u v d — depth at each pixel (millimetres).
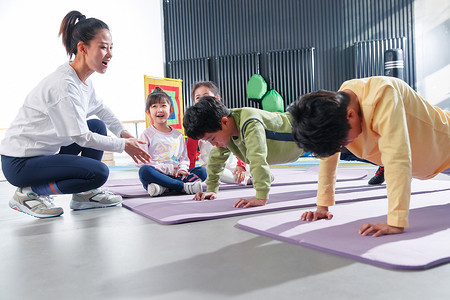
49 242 1377
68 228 1596
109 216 1812
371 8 6383
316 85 6621
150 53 7098
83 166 1870
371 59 6344
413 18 6230
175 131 2771
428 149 1354
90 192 2076
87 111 2154
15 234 1540
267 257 1061
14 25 7117
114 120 2350
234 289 849
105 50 1835
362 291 806
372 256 984
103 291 882
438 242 1075
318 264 984
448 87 6160
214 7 6977
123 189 2766
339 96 1060
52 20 7109
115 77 7113
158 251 1179
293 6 6660
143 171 2336
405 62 6270
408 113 1262
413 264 915
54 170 1845
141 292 862
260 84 6551
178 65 7121
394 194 1149
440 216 1400
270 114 1923
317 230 1270
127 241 1323
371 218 1408
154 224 1575
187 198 2158
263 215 1573
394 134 1122
